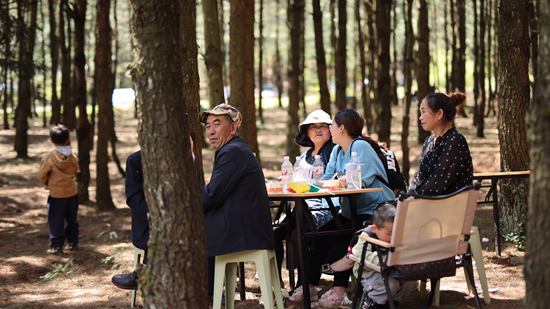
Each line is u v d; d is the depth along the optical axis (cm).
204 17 647
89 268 561
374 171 411
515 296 396
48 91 3316
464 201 330
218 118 372
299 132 512
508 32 565
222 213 353
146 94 250
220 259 356
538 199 196
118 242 693
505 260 507
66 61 1292
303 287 375
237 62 748
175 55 253
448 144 380
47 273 531
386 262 322
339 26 980
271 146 1825
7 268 550
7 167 1391
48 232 761
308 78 4800
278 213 475
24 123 1526
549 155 193
